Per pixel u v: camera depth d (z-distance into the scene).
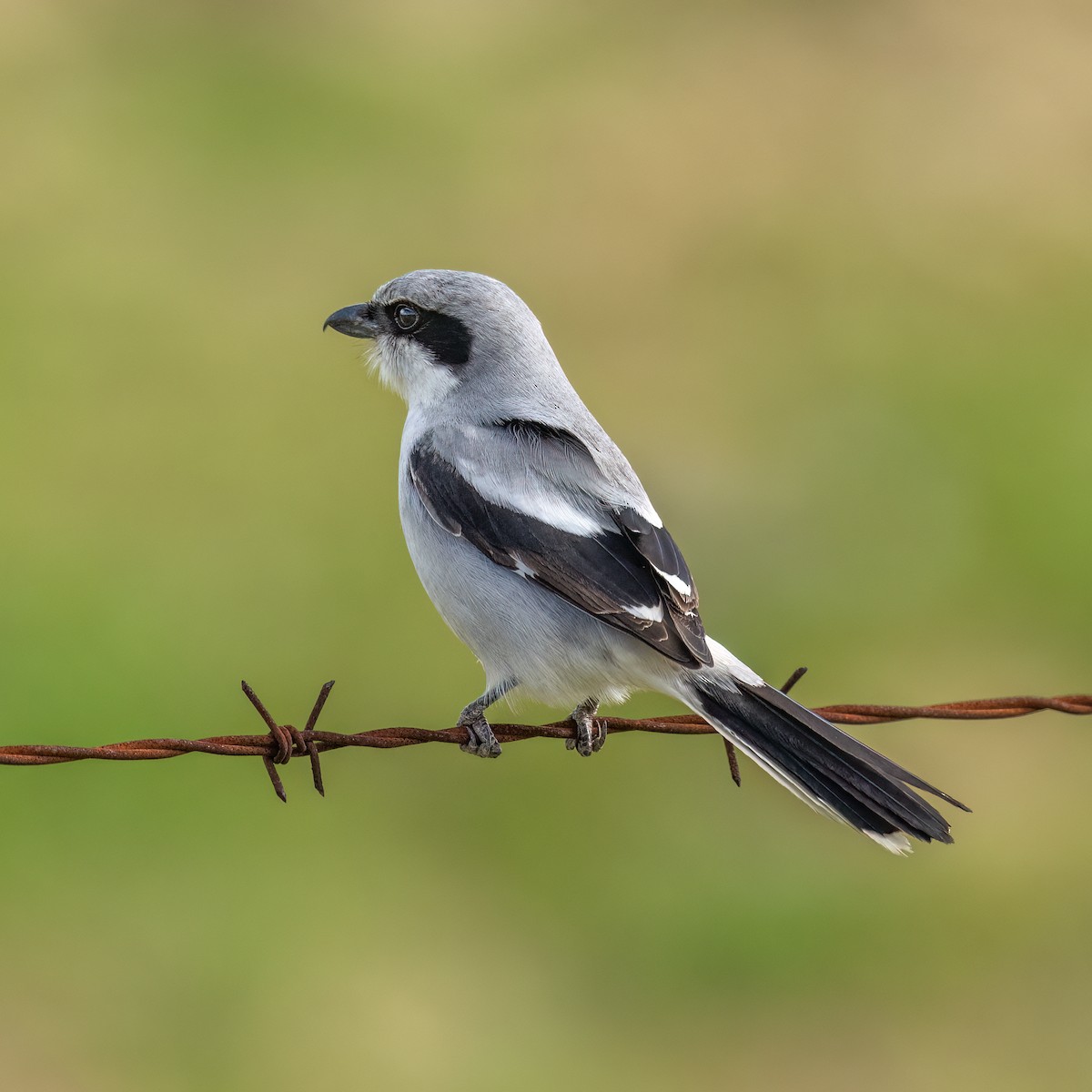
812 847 10.30
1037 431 15.72
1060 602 13.20
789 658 12.48
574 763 10.77
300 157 20.08
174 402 14.97
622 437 15.30
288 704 11.16
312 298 16.95
